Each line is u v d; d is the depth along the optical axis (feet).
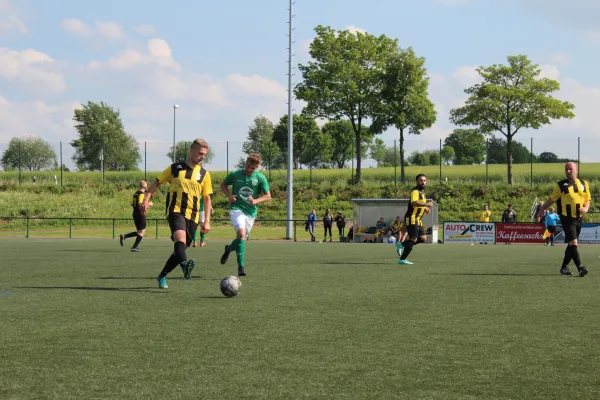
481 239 107.14
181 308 26.71
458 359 17.66
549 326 22.74
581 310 26.53
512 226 106.42
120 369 16.44
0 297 29.99
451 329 22.13
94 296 30.42
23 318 24.06
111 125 338.95
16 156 247.91
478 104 193.57
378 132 205.05
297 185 207.21
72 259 57.47
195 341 19.94
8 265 50.11
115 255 63.72
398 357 17.88
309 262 54.80
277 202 190.49
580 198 41.75
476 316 24.93
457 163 414.00
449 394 14.34
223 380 15.42
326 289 33.86
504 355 18.16
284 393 14.35
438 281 38.22
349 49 205.87
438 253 71.97
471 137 202.39
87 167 337.72
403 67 200.03
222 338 20.43
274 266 49.78
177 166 33.14
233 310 26.22
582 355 18.17
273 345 19.40
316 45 202.90
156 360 17.42
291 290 33.35
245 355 18.07
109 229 149.69
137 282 36.81
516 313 25.71
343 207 187.01
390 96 202.18
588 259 60.95
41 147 247.09
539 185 195.11
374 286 35.32
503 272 44.80
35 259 57.41
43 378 15.57
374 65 208.54
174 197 33.14
